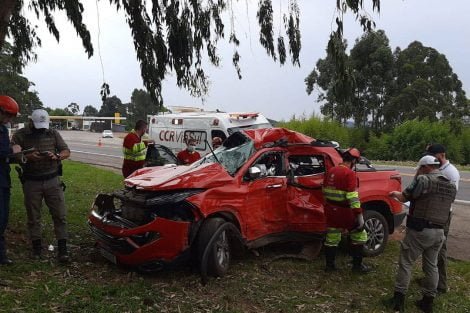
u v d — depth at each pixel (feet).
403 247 16.94
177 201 17.46
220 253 18.37
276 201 20.81
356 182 19.57
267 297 16.93
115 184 42.34
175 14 23.26
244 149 21.07
